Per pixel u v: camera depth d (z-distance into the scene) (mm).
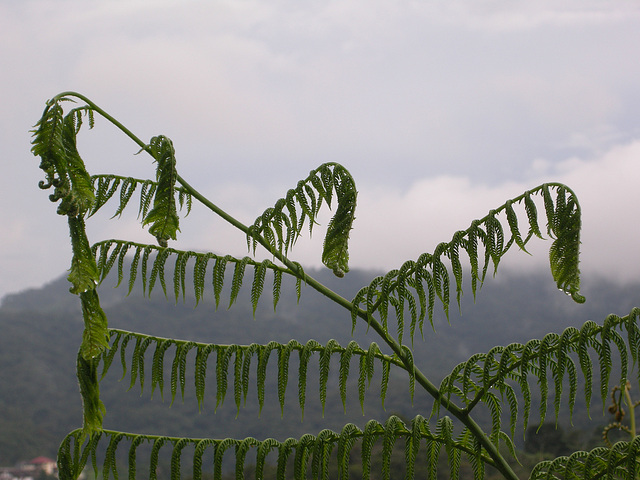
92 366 1477
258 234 1501
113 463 1517
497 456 1490
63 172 1317
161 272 1484
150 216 1437
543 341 1355
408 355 1454
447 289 1403
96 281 1396
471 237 1405
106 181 1554
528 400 1379
